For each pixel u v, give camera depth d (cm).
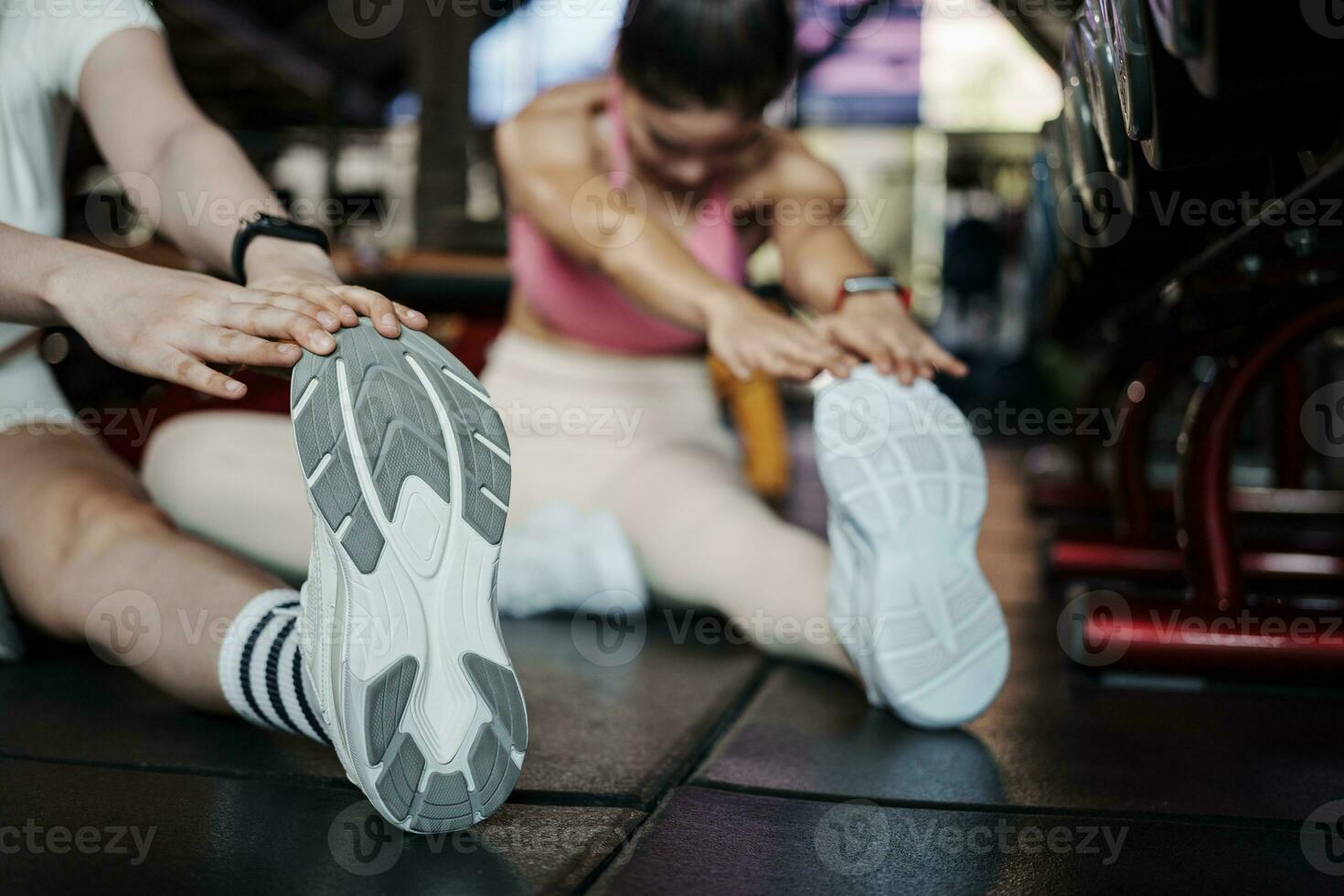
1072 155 123
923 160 900
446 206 681
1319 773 91
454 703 69
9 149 105
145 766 83
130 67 106
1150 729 104
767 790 83
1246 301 127
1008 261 816
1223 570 124
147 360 75
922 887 66
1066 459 386
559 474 140
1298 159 85
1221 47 59
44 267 80
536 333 149
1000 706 112
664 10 118
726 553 125
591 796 80
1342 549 204
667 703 110
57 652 119
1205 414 127
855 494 96
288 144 743
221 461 129
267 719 86
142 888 61
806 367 105
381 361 70
